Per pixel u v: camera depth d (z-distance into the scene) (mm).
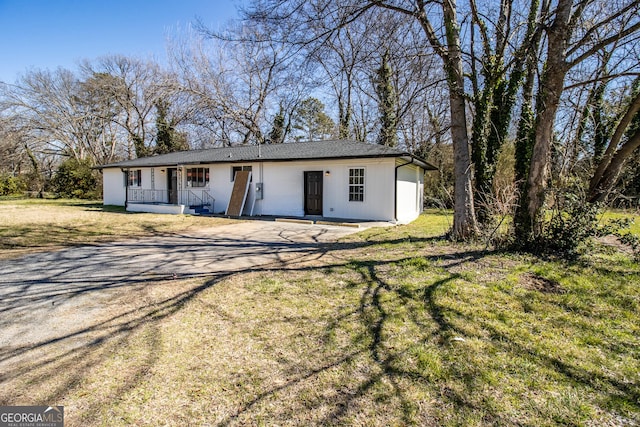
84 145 31109
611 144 7102
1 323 3441
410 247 6906
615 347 2869
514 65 7852
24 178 28922
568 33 5535
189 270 5449
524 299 3912
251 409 2143
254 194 14273
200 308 3814
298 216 13469
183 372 2557
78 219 12312
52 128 28766
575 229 5762
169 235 9102
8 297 4191
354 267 5383
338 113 25109
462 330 3174
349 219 12344
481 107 7625
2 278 4992
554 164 6660
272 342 3008
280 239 8484
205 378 2480
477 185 7863
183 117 25344
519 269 5031
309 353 2809
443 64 7117
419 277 4750
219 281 4812
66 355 2807
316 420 2035
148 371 2570
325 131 29156
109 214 14336
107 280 4906
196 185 16047
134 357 2773
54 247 7336
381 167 11906
